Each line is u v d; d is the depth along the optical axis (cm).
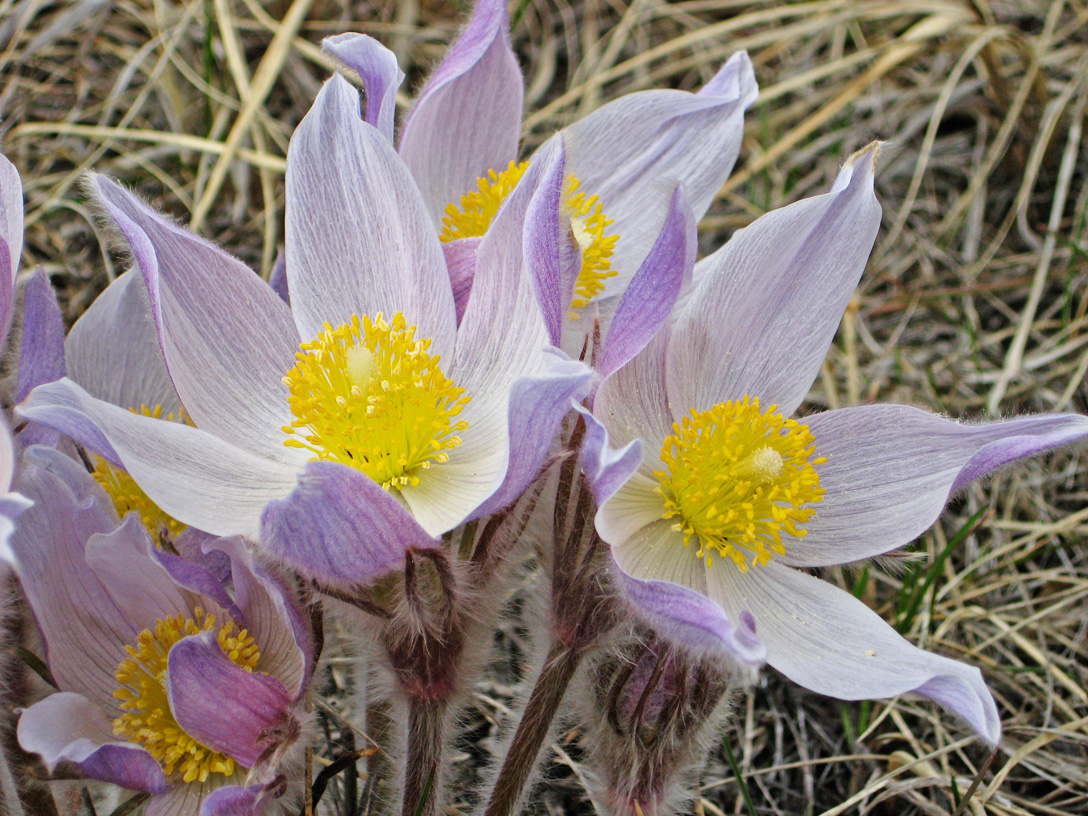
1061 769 26
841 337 33
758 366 23
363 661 23
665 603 20
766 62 40
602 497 20
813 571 23
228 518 21
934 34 36
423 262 23
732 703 24
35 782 21
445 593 21
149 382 24
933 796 26
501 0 24
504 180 24
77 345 24
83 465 23
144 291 22
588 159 26
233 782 21
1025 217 35
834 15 38
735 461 22
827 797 27
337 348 22
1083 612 29
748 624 20
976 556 30
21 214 21
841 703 27
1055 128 36
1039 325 33
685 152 26
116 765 21
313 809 22
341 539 20
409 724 22
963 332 33
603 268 25
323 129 23
